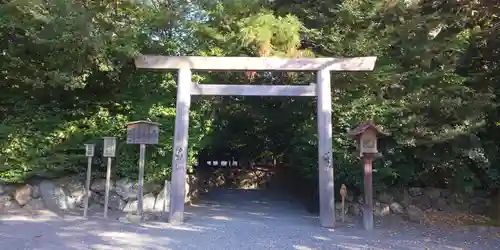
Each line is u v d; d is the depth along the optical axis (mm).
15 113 8625
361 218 8445
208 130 9930
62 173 8570
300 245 5859
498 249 5859
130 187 8797
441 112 8586
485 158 8523
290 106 10195
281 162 17078
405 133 8586
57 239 5629
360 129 7355
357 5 9039
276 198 13016
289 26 8641
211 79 9516
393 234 6863
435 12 9062
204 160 17547
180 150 7691
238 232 6777
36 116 8578
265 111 12188
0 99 8594
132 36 7930
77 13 6918
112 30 7574
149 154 8914
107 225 6844
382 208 8812
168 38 8906
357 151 8086
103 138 8336
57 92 8633
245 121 14336
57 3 6848
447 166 8945
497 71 9055
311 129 9195
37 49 7531
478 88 9203
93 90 9078
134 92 9180
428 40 9023
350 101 8977
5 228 6191
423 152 8906
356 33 9195
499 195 8578
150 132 7656
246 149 17297
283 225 7633
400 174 9078
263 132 14992
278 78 10141
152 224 7199
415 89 8852
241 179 18141
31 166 8211
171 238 6055
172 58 7891
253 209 10102
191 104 9391
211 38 9227
